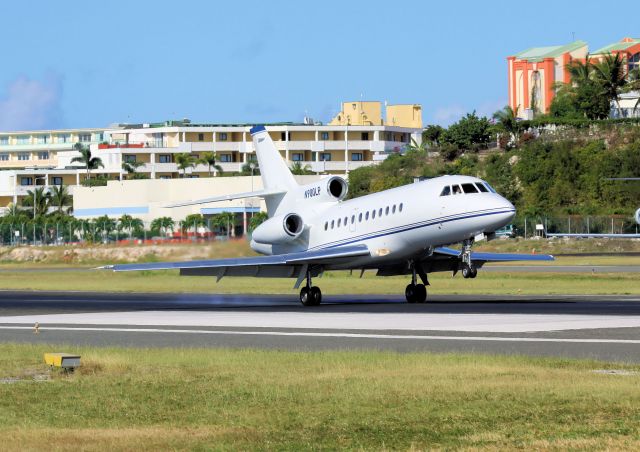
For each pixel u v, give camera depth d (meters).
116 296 130.88
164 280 162.75
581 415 38.44
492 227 93.50
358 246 104.50
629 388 43.09
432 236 97.75
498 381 45.91
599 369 49.75
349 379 47.50
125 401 43.88
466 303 100.56
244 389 45.91
